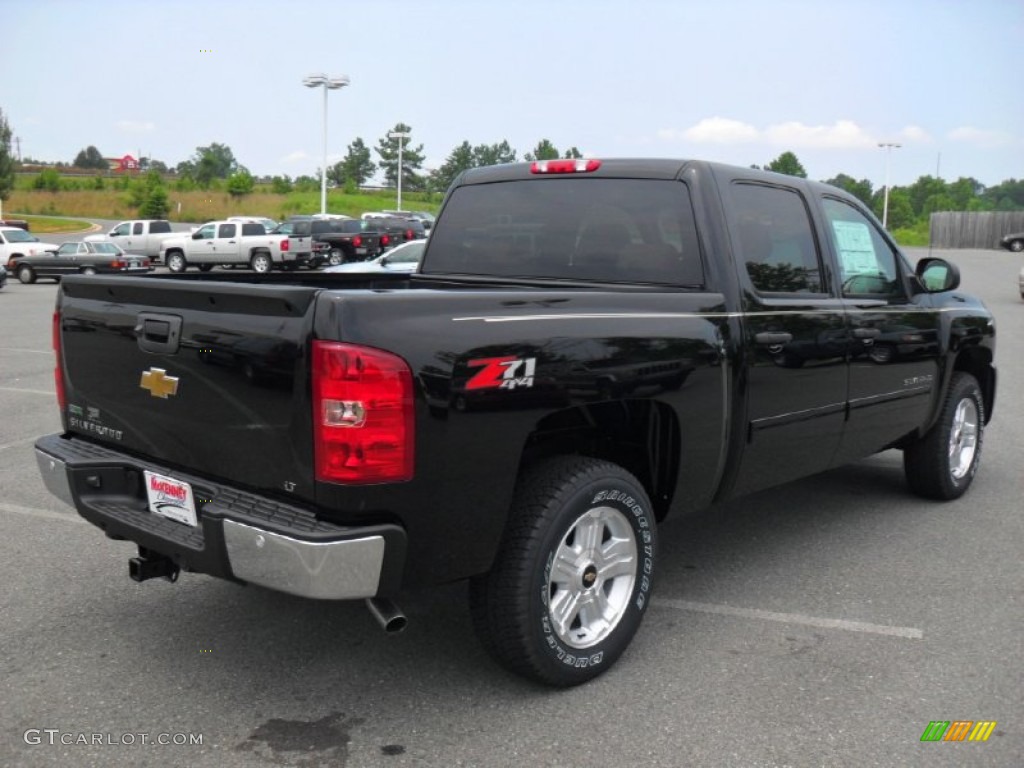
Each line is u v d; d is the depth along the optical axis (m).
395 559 2.90
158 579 4.57
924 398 5.46
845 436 4.80
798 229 4.55
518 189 4.62
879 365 4.95
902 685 3.54
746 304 4.04
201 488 3.23
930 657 3.78
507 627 3.27
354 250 34.25
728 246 4.03
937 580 4.62
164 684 3.51
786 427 4.31
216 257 33.81
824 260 4.68
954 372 5.95
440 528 3.00
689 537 5.29
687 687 3.51
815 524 5.52
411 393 2.85
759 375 4.07
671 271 4.07
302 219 35.53
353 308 2.80
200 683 3.52
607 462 3.53
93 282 3.58
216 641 3.88
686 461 3.79
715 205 4.05
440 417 2.93
